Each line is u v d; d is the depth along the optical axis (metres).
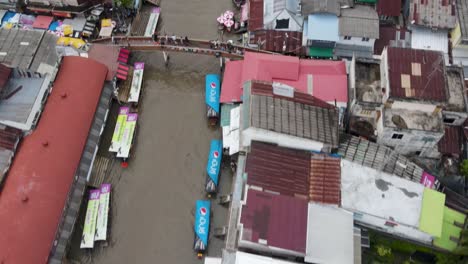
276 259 46.31
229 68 64.56
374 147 54.62
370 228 52.16
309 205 49.03
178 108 65.94
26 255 47.84
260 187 49.44
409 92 52.38
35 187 51.25
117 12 72.56
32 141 54.12
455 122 56.78
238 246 48.34
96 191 57.41
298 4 66.19
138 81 66.31
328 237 47.59
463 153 56.19
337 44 65.50
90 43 67.62
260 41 66.94
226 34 73.06
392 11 66.88
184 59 70.50
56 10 70.25
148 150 62.12
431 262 52.84
